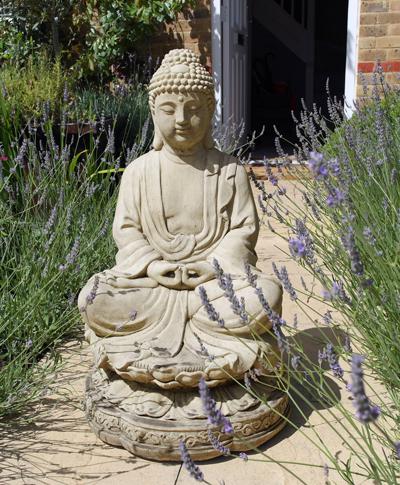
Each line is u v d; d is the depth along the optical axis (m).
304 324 3.56
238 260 2.72
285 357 3.04
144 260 2.71
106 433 2.50
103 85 7.80
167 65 2.69
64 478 2.29
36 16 7.37
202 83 2.66
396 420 2.28
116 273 2.70
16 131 4.36
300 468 2.33
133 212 2.82
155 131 2.85
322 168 1.43
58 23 7.53
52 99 5.23
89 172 4.47
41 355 3.32
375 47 7.15
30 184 3.75
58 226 3.55
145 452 2.38
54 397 2.87
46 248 3.32
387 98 4.62
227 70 7.83
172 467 2.36
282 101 11.02
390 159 3.33
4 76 5.26
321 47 11.91
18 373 2.81
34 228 3.73
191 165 2.81
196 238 2.77
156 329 2.61
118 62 7.90
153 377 2.44
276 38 11.87
